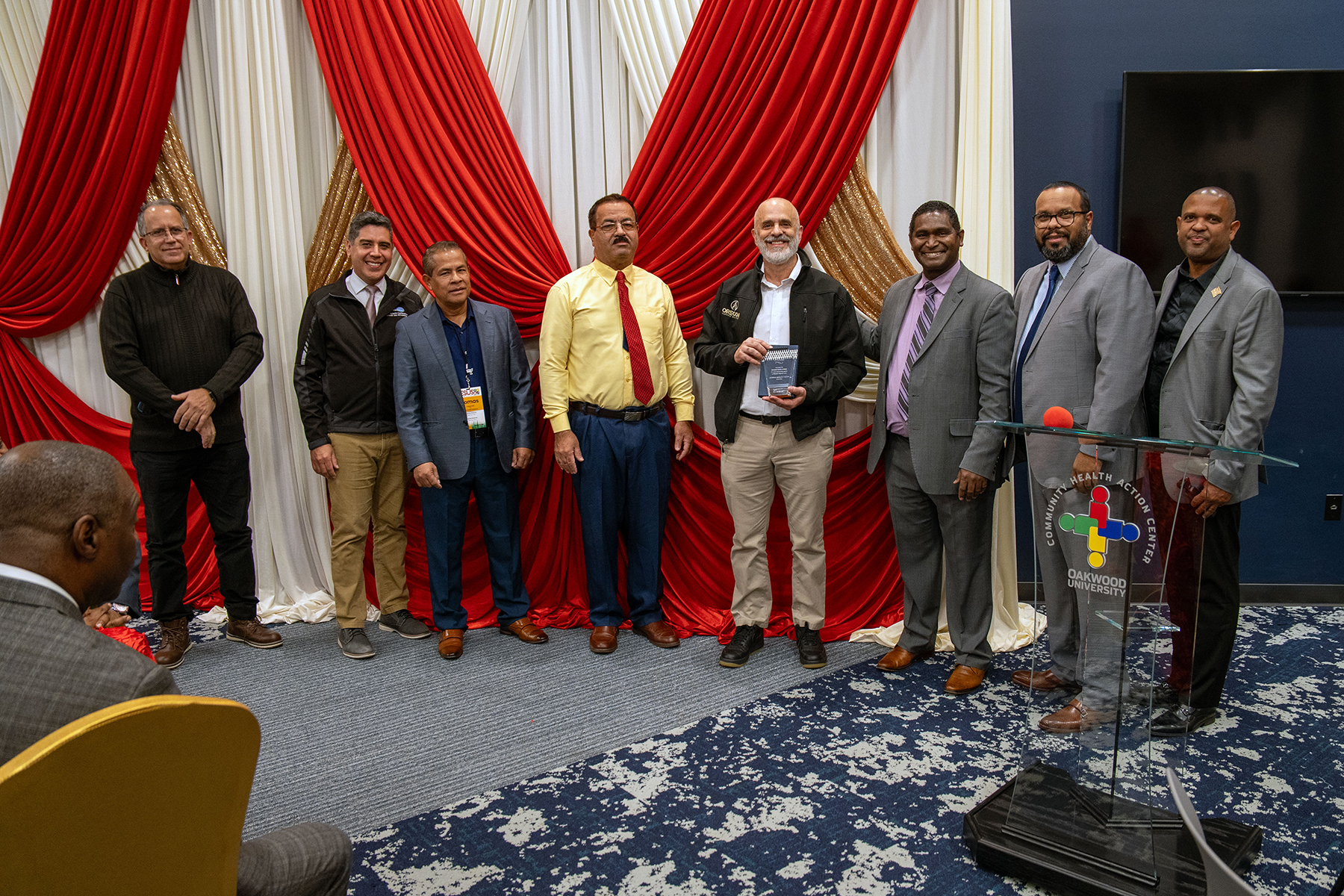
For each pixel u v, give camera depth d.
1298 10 3.33
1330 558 3.56
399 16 3.45
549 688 2.94
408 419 3.20
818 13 3.21
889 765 2.36
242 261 3.61
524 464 3.37
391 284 3.37
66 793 0.83
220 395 3.14
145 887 0.92
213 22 3.57
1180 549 1.87
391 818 2.16
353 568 3.29
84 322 3.76
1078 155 3.44
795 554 3.17
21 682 0.94
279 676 3.07
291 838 1.22
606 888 1.87
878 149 3.34
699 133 3.38
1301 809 2.12
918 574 3.06
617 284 3.23
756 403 3.13
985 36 3.15
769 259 3.04
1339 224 3.32
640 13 3.44
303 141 3.64
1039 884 1.84
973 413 2.88
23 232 3.67
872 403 3.43
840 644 3.32
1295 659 3.03
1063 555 1.88
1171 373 2.63
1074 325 2.63
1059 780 1.90
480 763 2.42
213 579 3.80
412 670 3.12
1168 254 3.38
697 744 2.51
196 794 0.94
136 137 3.55
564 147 3.57
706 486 3.53
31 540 1.03
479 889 1.87
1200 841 1.02
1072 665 1.92
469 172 3.51
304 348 3.25
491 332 3.28
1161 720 1.91
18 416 3.79
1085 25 3.39
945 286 2.92
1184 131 3.32
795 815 2.12
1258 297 2.48
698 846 2.01
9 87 3.66
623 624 3.56
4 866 0.81
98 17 3.52
